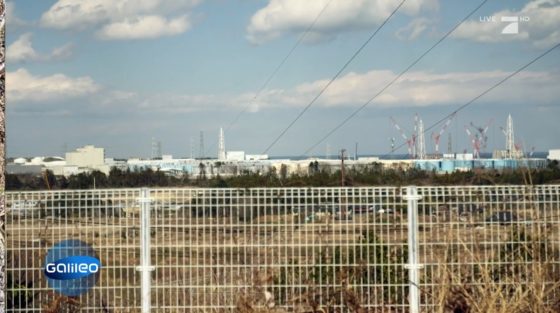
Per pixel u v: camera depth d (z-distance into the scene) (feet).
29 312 30.42
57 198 30.71
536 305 25.45
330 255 30.53
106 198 30.81
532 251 27.20
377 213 30.86
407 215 30.71
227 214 30.60
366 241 30.68
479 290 26.78
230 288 30.32
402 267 30.58
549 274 27.37
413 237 30.58
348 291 29.76
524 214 29.86
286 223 30.53
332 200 30.66
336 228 30.63
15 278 30.63
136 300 30.76
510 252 29.53
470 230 30.30
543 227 29.25
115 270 30.73
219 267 30.45
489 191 30.30
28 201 30.60
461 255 29.91
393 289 30.66
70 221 30.73
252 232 30.53
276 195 30.63
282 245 30.50
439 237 30.50
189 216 30.71
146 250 30.66
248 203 30.58
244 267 30.42
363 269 30.71
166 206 30.78
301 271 30.37
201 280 30.50
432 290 29.43
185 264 30.63
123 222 30.78
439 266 27.94
